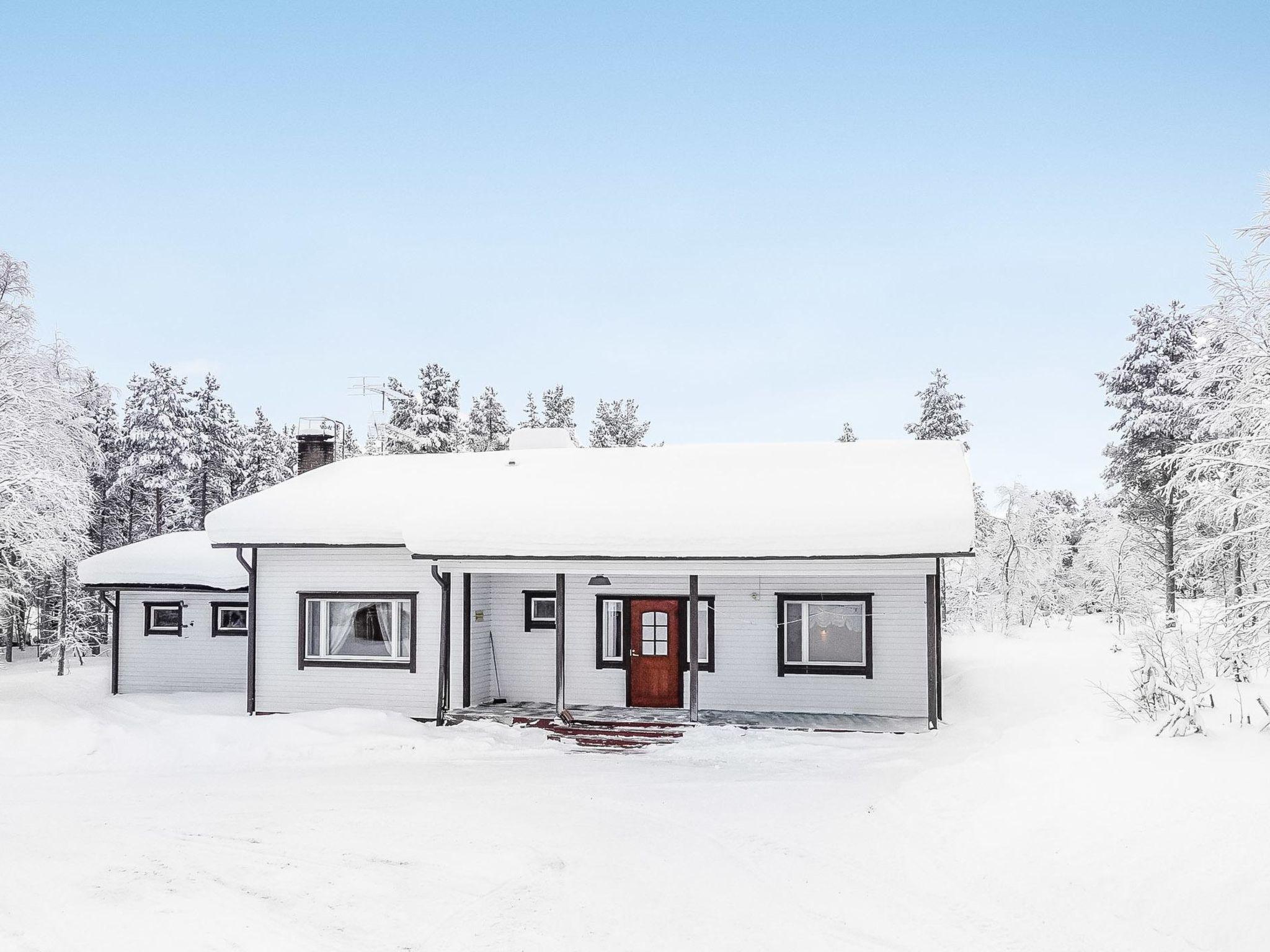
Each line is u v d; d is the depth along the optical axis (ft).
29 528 60.59
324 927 22.27
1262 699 29.43
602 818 32.17
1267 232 51.57
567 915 22.91
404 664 54.54
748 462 58.85
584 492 55.47
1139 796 25.30
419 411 144.97
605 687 55.47
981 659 72.90
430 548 52.19
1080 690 52.49
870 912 22.56
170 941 21.45
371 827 31.22
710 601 54.08
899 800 31.89
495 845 28.89
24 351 72.54
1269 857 20.42
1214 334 53.93
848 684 52.11
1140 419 102.32
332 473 64.54
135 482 138.21
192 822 32.04
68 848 28.99
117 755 43.80
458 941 21.38
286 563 56.39
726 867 26.40
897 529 47.75
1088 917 20.72
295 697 55.77
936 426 126.82
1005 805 27.99
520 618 57.21
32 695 66.44
